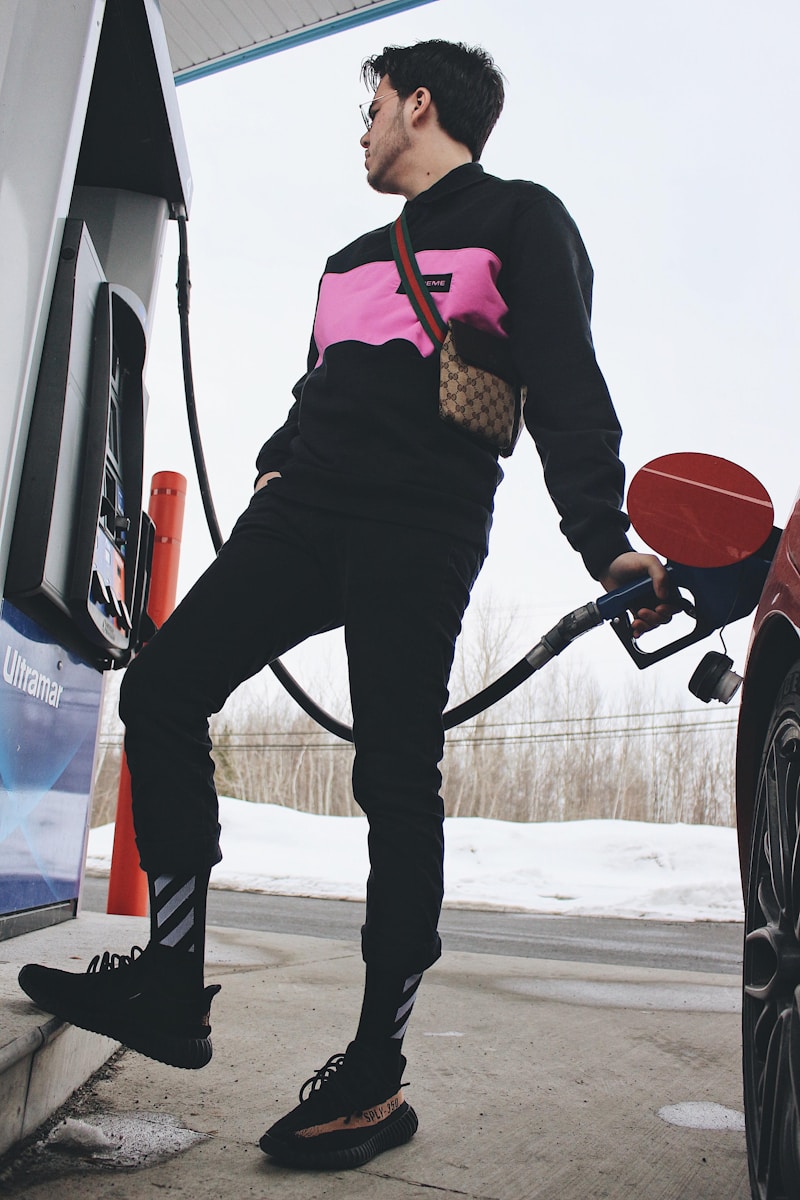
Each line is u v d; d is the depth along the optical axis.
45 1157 1.13
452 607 1.23
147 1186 1.05
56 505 1.66
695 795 33.19
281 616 1.24
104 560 2.01
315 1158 1.12
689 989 3.03
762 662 1.03
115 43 2.22
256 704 35.25
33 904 2.10
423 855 1.16
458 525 1.24
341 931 5.91
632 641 1.18
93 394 1.83
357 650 1.20
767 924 0.98
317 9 3.67
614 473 1.17
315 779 34.16
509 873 18.58
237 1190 1.05
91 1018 1.12
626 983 3.09
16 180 1.55
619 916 11.18
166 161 2.64
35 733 1.99
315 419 1.31
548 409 1.22
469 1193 1.09
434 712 1.21
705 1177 1.20
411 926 1.14
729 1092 1.63
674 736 33.69
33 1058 1.19
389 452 1.24
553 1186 1.13
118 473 2.19
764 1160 0.93
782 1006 0.91
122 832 3.34
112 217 2.76
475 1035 1.99
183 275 2.66
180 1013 1.12
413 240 1.35
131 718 1.17
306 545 1.24
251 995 2.20
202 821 1.16
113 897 3.32
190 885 1.15
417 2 3.58
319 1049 1.70
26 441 1.62
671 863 21.61
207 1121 1.30
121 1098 1.38
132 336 2.25
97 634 1.98
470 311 1.28
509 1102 1.49
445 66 1.44
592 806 33.38
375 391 1.26
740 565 1.08
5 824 1.88
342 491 1.23
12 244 1.53
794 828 0.91
